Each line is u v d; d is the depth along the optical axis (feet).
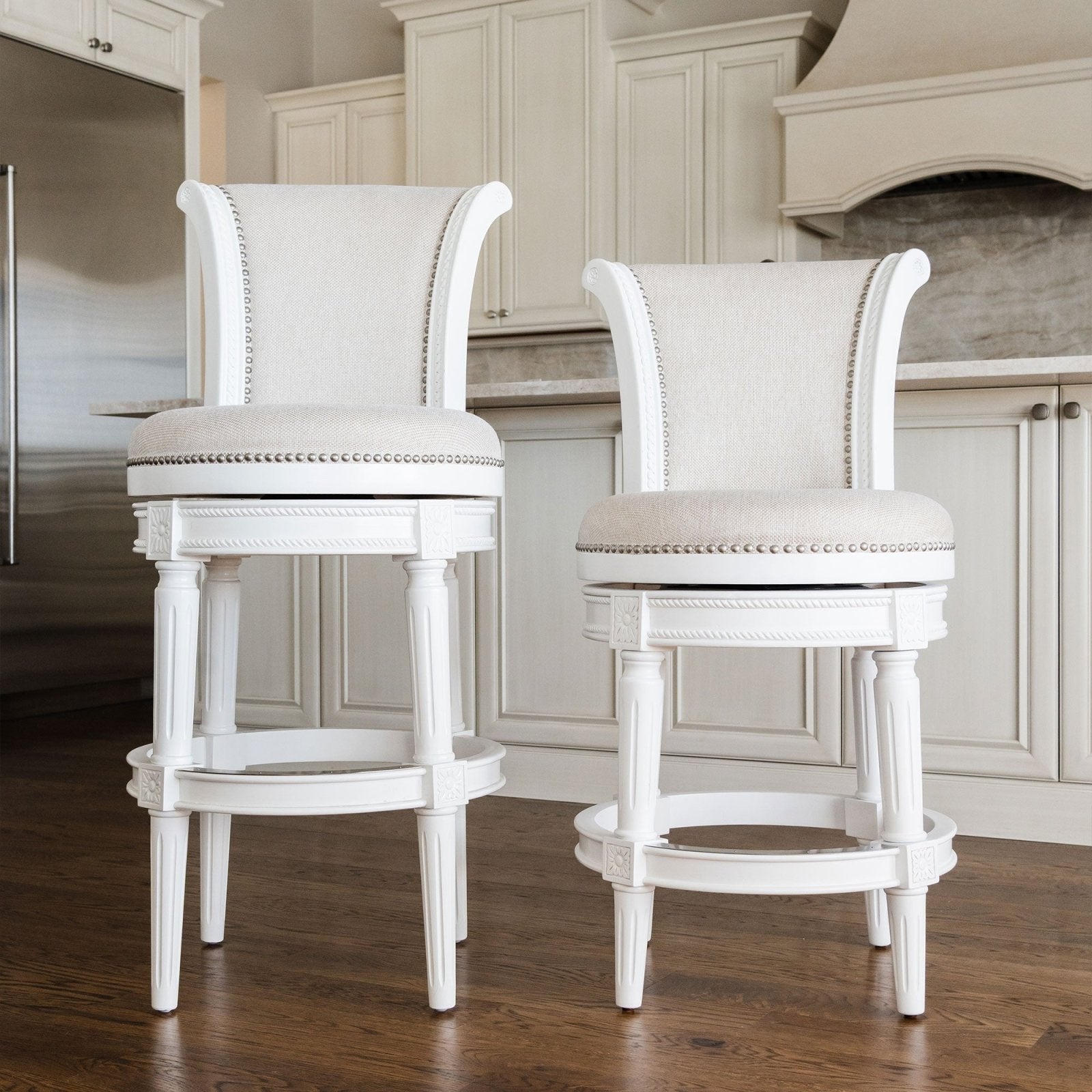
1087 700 7.89
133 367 14.90
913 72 14.11
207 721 6.05
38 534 13.84
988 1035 4.83
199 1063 4.61
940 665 8.26
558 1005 5.17
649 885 4.97
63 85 14.17
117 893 6.86
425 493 4.98
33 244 13.84
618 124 16.19
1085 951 5.86
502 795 9.43
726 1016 5.03
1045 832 8.03
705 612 4.80
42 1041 4.83
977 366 7.48
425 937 5.30
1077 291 14.96
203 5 15.69
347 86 18.31
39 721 13.43
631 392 5.77
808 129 14.49
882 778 4.93
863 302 5.71
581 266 16.24
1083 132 13.17
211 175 18.66
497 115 16.71
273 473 4.84
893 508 4.84
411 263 5.80
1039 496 7.96
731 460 5.74
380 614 9.87
